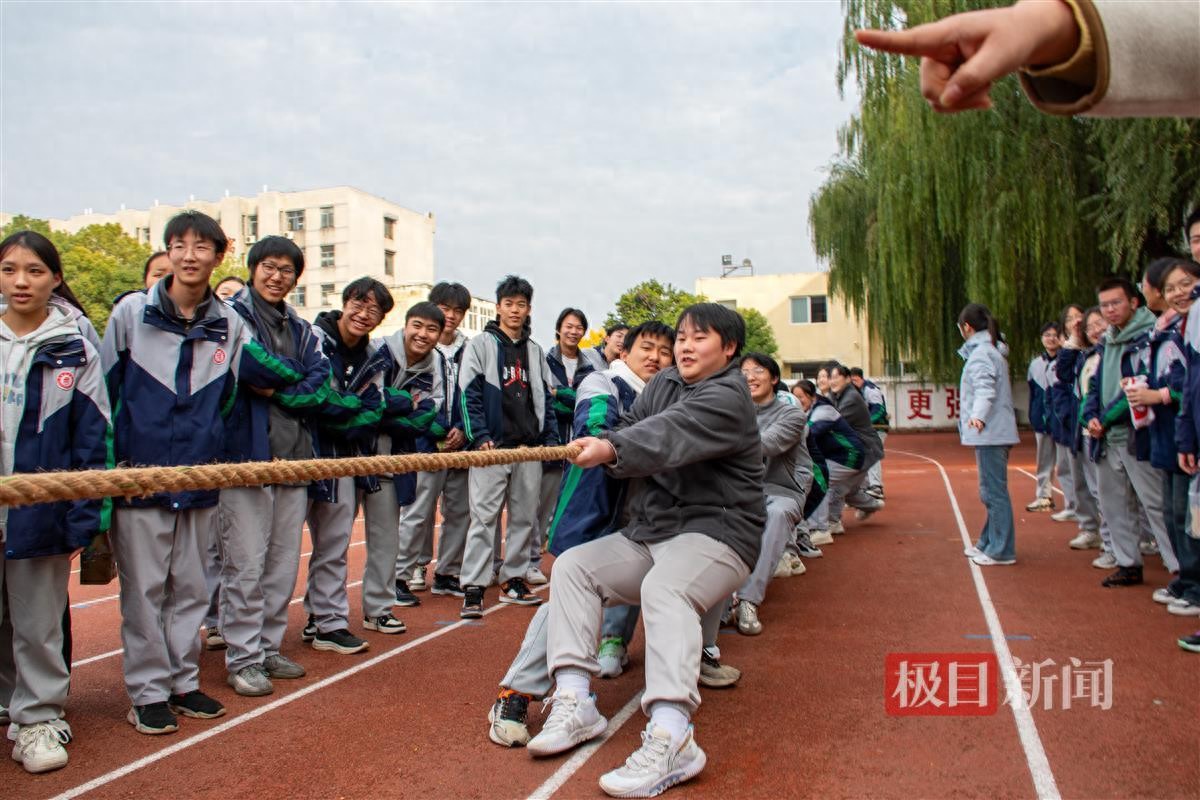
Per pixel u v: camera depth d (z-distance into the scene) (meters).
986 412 6.82
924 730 3.59
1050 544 7.79
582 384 4.55
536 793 3.07
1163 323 5.17
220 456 3.96
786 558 6.83
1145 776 3.08
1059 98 1.13
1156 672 4.17
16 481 1.45
